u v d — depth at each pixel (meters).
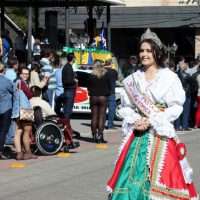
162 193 6.23
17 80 12.78
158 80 6.36
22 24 42.25
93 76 15.79
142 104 6.36
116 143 15.91
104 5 25.88
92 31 26.42
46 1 25.83
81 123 20.86
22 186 10.37
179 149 6.36
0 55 15.95
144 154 6.32
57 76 17.16
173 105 6.36
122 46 35.53
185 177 6.32
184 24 34.19
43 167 12.20
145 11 35.03
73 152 14.21
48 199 9.35
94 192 9.84
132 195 6.23
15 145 13.05
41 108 13.68
